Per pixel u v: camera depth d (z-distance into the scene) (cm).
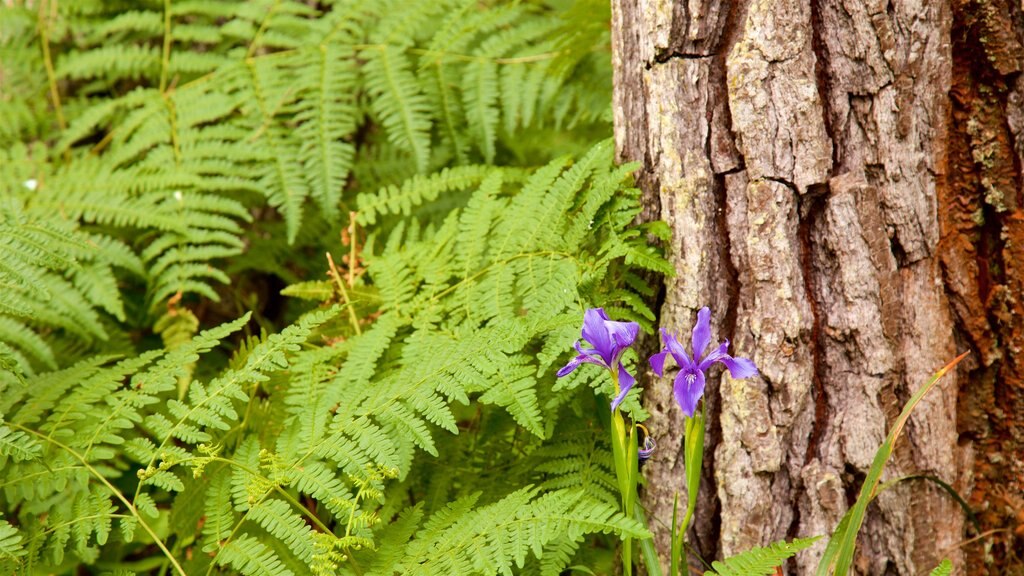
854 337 294
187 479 301
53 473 293
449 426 291
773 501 296
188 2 349
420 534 293
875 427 295
